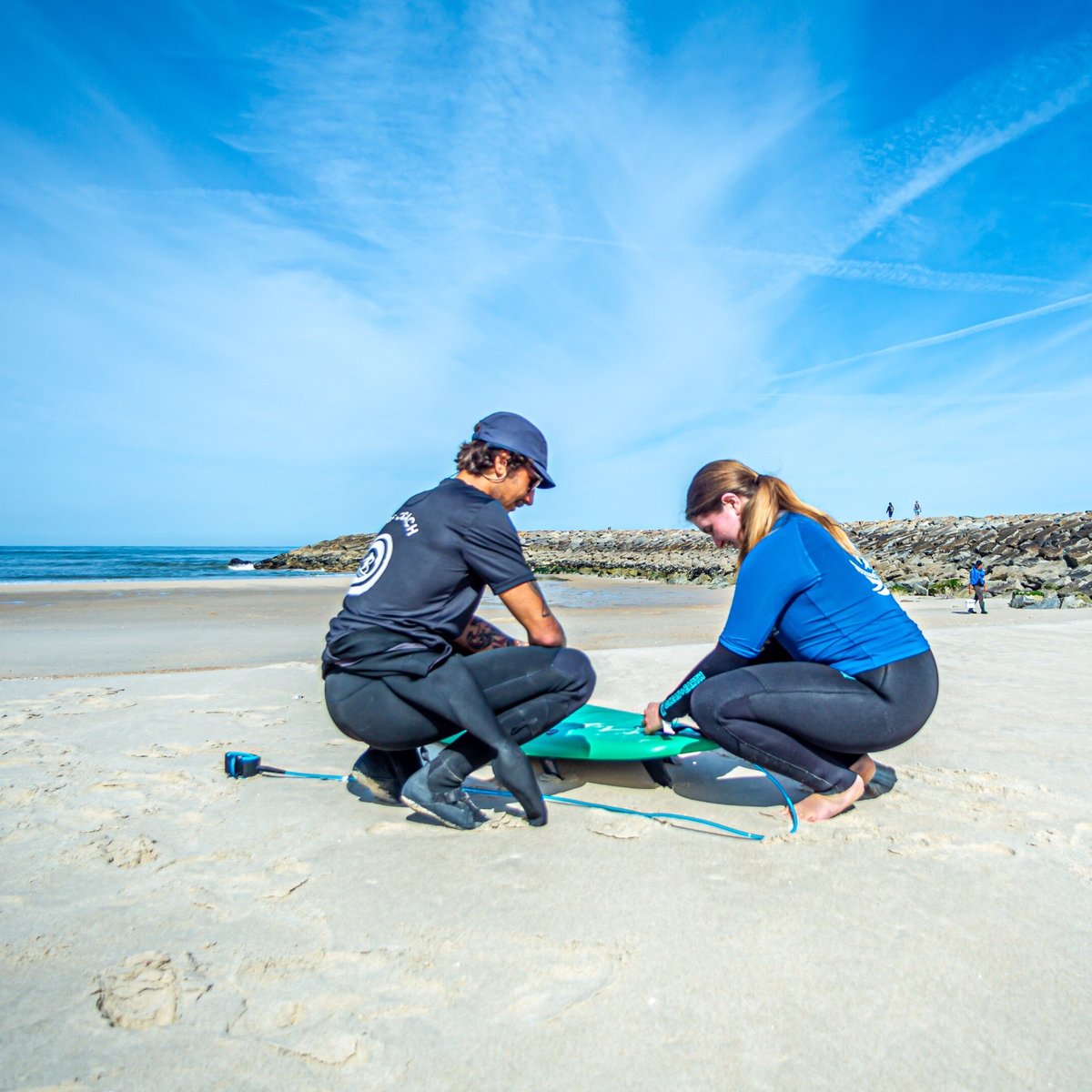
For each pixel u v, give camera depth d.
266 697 4.72
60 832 2.43
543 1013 1.48
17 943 1.74
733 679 2.45
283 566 45.19
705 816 2.57
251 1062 1.34
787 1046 1.38
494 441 2.41
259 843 2.34
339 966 1.65
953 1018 1.46
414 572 2.27
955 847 2.28
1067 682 5.05
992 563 23.66
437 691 2.28
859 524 45.34
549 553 45.53
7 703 4.51
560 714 2.53
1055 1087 1.28
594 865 2.15
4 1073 1.30
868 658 2.36
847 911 1.88
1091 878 2.07
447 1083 1.29
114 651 7.81
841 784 2.46
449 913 1.88
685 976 1.60
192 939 1.76
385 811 2.63
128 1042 1.39
